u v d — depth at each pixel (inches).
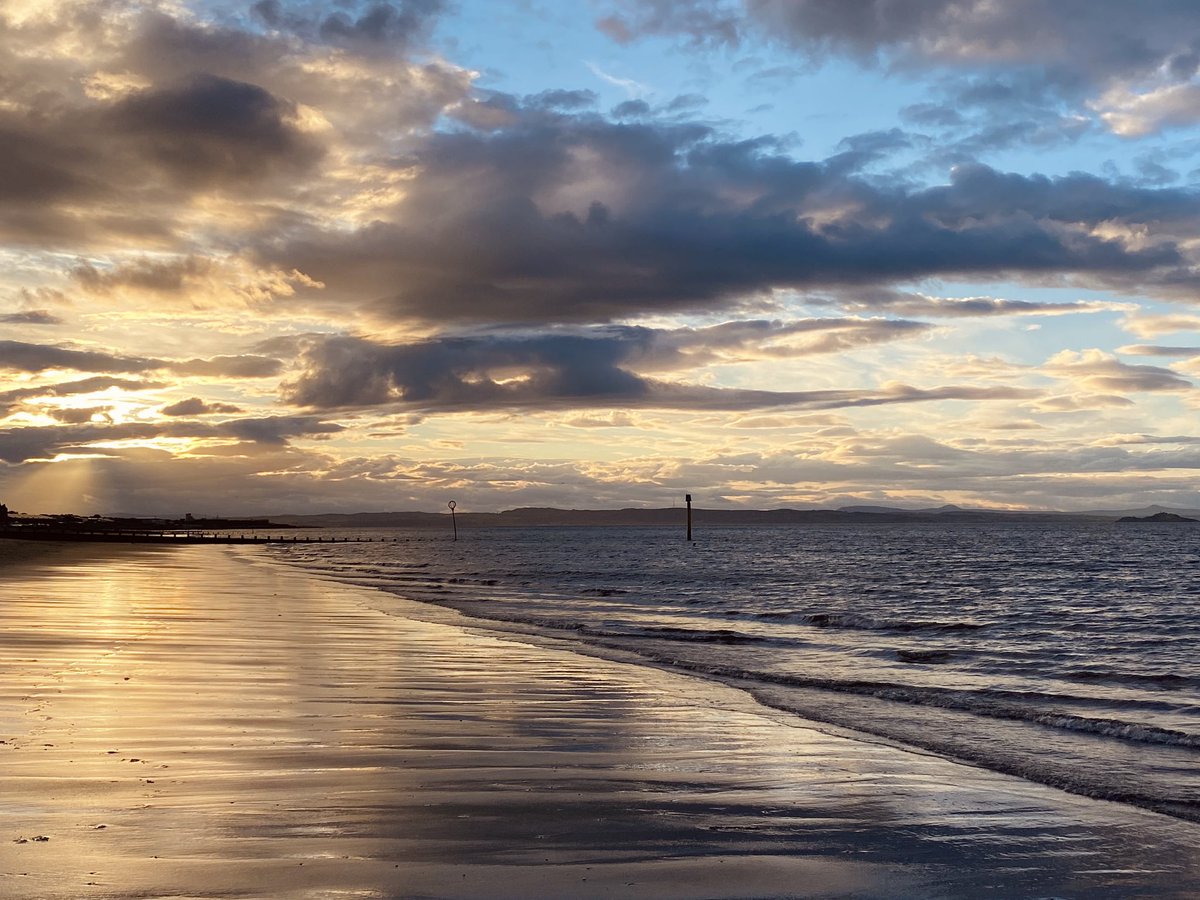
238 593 1456.7
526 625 1090.7
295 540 7194.9
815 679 689.6
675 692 608.1
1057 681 735.1
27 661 603.5
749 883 247.8
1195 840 311.4
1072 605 1594.5
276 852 248.8
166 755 358.0
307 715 461.4
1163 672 791.1
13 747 359.9
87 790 302.2
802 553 4033.0
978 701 602.2
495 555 4133.9
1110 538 6186.0
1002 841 301.0
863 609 1494.8
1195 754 455.8
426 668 669.3
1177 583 2160.4
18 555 2787.9
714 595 1742.1
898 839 297.1
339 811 293.1
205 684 541.3
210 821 274.2
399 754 383.6
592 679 652.1
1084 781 397.7
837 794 350.9
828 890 247.1
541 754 399.2
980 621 1293.1
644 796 332.5
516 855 258.4
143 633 804.0
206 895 214.5
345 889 223.8
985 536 6904.5
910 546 4827.8
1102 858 289.0
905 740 479.8
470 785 336.5
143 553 3914.9
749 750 427.5
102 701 467.5
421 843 263.9
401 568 2829.7
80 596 1245.1
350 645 788.6
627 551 4507.9
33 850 241.1
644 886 239.9
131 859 237.1
